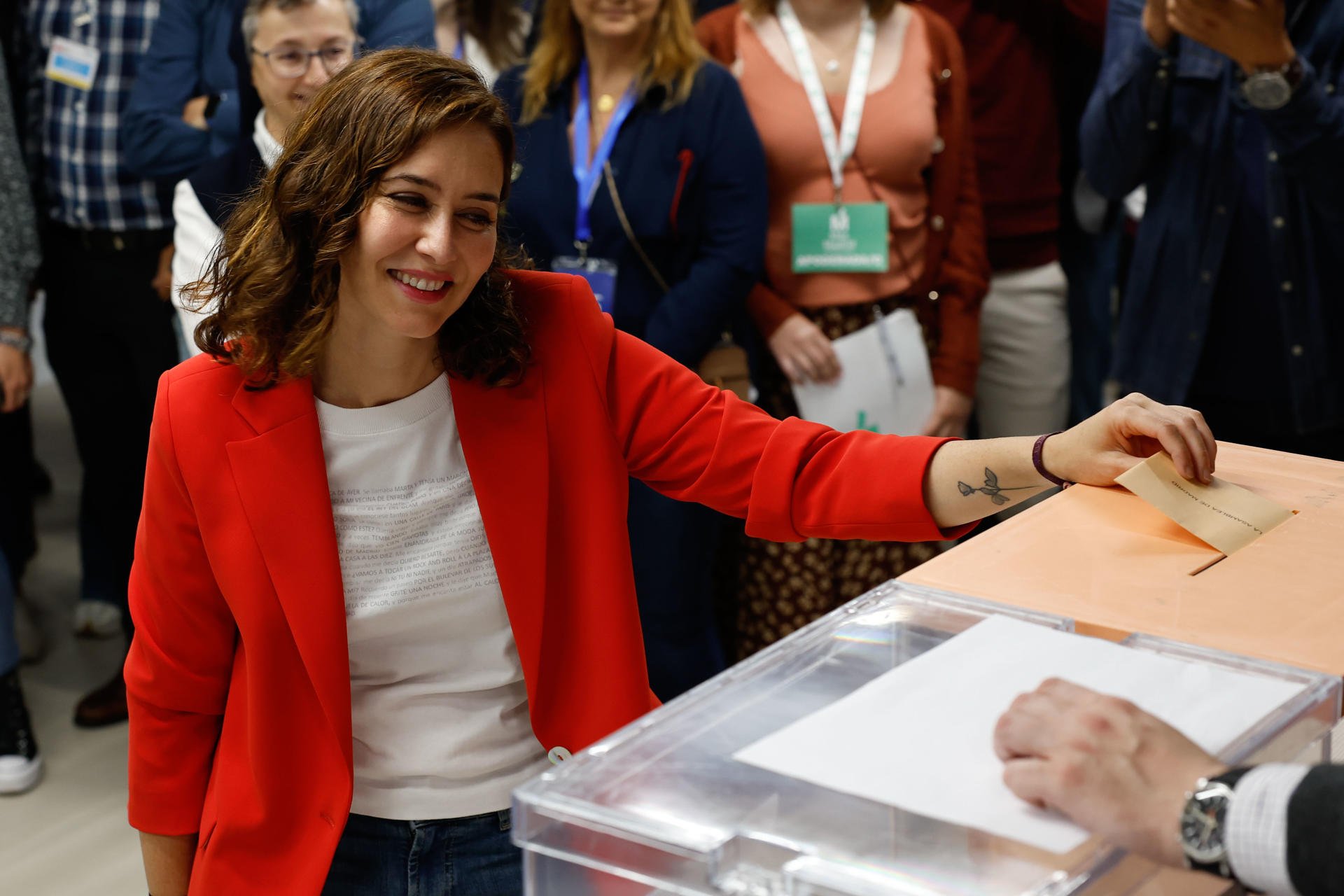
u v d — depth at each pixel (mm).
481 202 1177
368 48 2691
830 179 2625
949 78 2689
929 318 2746
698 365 2561
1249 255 2377
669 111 2498
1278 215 2324
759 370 2746
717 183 2516
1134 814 722
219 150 3020
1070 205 3275
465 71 1195
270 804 1277
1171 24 2262
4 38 3180
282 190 1209
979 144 3025
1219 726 796
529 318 1324
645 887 756
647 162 2502
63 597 3672
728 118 2516
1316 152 2219
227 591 1253
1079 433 1259
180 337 3148
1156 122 2422
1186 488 1191
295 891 1268
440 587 1298
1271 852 688
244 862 1291
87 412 3244
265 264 1220
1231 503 1187
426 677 1325
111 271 3135
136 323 3164
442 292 1188
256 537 1238
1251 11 2150
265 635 1250
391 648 1316
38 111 3127
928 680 871
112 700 3057
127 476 3268
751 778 771
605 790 769
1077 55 3119
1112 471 1236
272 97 2223
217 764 1322
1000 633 942
